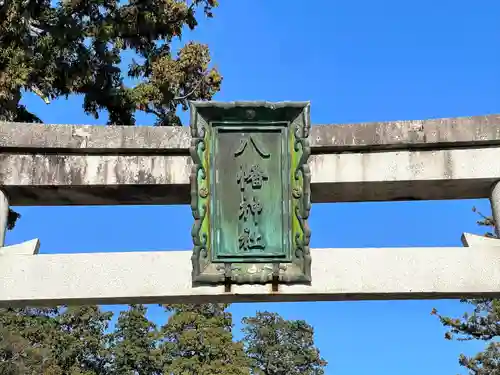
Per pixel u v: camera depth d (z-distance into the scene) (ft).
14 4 40.86
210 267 20.85
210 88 54.39
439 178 22.58
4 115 42.19
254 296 21.12
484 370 69.97
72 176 22.76
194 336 116.47
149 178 22.81
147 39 49.98
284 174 21.48
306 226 20.77
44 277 21.21
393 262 21.29
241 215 21.20
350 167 22.86
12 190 22.89
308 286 20.95
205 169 21.52
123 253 21.56
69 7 43.21
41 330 111.96
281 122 21.89
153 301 21.56
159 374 119.55
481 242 21.59
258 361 145.69
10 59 40.78
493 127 22.72
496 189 22.59
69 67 44.42
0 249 21.66
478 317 62.13
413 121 23.08
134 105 50.55
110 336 121.70
